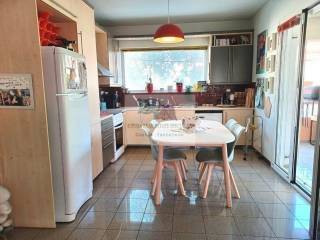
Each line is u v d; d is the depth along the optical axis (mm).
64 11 2561
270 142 3875
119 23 5070
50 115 2227
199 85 5266
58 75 2170
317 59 4199
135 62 5484
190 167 3947
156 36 2973
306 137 5031
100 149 3557
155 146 2928
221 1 3842
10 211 2219
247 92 4914
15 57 2098
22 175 2273
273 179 3367
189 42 5234
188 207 2646
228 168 2656
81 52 2961
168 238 2121
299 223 2309
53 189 2334
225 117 4848
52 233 2236
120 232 2223
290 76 3432
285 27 3275
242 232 2184
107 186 3242
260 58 4371
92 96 3273
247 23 5004
